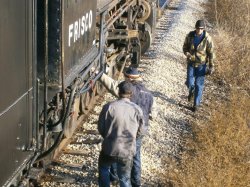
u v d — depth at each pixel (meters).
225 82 16.77
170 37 21.80
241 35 22.92
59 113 7.71
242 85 16.62
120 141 7.82
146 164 10.04
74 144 10.65
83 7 8.17
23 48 5.70
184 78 16.66
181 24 24.84
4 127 5.21
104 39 11.73
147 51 19.27
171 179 9.39
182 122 12.72
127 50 16.16
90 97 12.70
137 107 7.94
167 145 11.12
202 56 13.12
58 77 6.67
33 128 6.20
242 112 13.20
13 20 5.34
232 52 19.19
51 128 7.09
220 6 27.56
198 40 13.10
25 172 6.23
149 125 11.95
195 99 13.50
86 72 8.62
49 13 6.52
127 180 8.08
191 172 9.63
